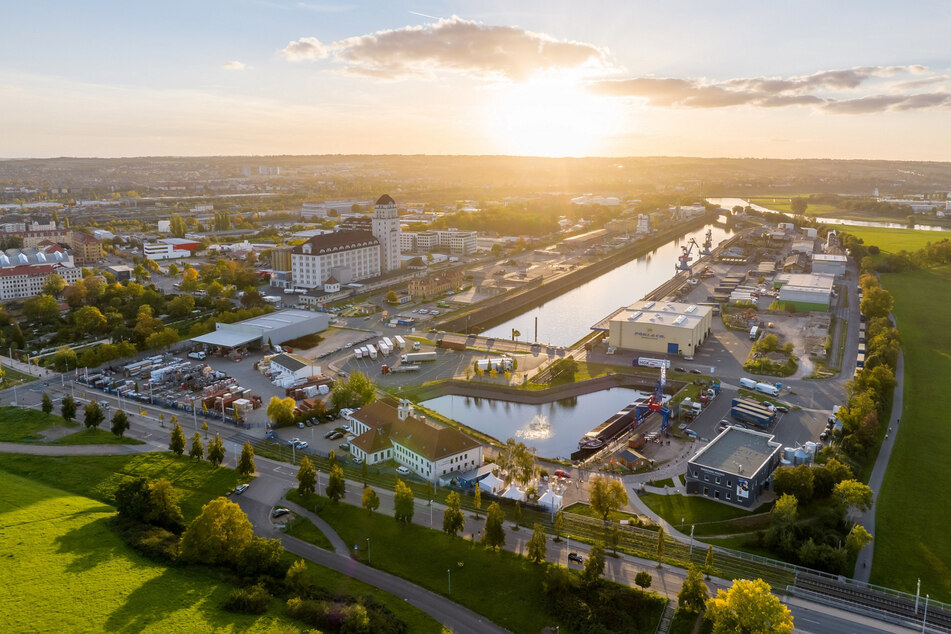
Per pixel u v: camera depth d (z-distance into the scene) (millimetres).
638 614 138625
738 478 182625
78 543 157625
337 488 177500
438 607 141375
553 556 158625
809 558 155000
